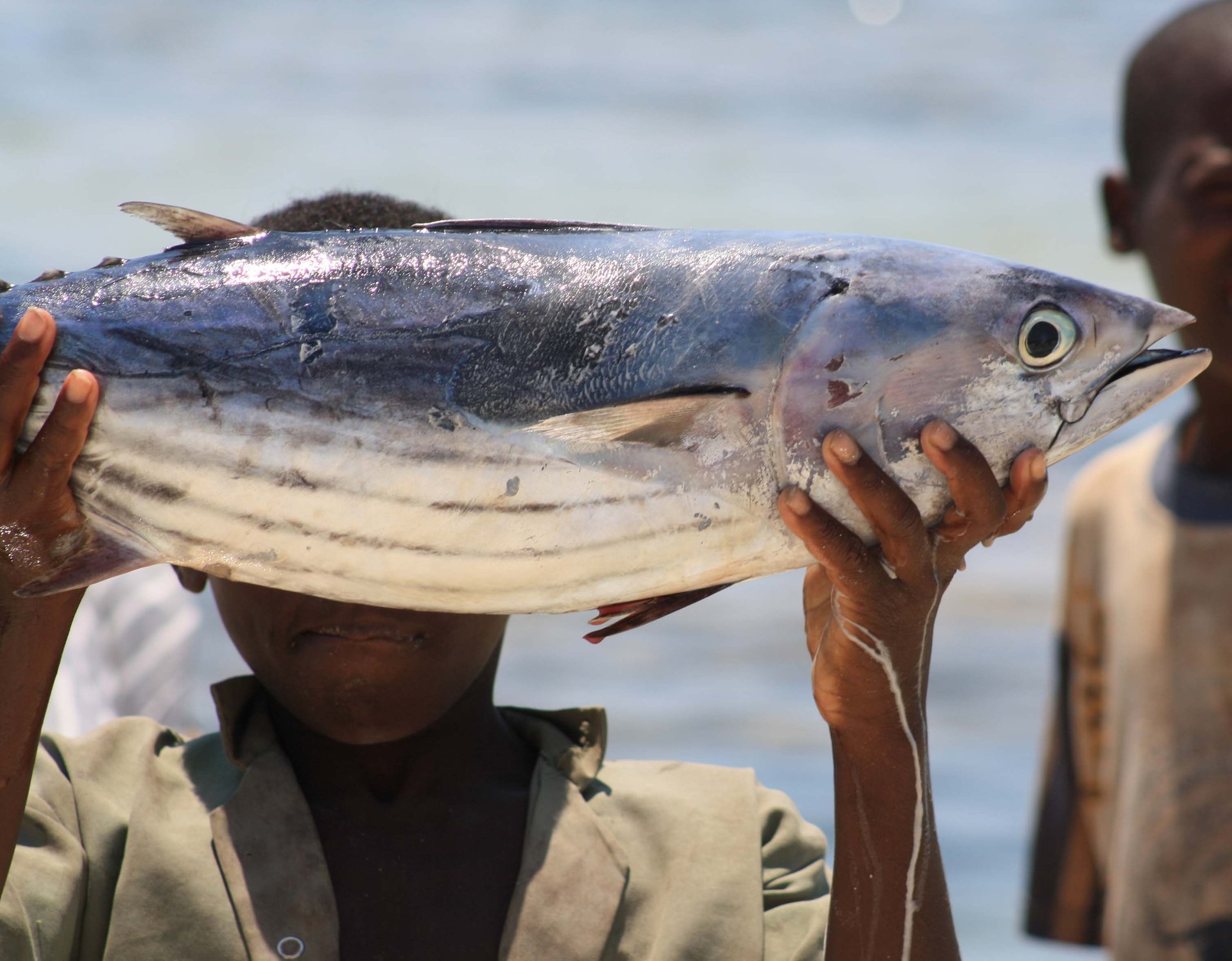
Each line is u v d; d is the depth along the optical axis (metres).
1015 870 10.54
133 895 4.39
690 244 3.96
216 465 3.84
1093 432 4.01
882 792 4.16
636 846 4.77
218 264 3.97
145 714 7.25
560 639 14.49
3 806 3.99
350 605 4.37
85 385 3.72
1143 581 7.60
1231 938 7.13
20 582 3.86
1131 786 7.54
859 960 4.22
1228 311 7.36
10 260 26.27
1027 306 3.89
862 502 3.75
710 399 3.79
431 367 3.82
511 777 4.96
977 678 13.80
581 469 3.78
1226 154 7.30
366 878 4.55
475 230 4.13
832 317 3.84
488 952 4.46
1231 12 7.63
